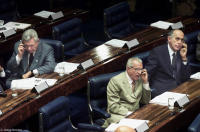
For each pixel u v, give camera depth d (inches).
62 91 765.9
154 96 781.3
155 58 784.9
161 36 935.7
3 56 947.3
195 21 1005.8
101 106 731.4
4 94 728.3
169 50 787.4
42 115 645.9
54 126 664.4
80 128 669.9
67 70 802.2
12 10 1061.1
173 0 1175.0
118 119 702.5
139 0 1209.4
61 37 896.9
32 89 737.6
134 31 1006.4
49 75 786.2
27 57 796.0
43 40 854.5
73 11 1050.7
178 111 690.8
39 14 1026.1
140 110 692.7
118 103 713.0
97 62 831.7
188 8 1168.8
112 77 721.0
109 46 894.4
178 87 757.9
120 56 858.1
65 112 676.7
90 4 1237.1
